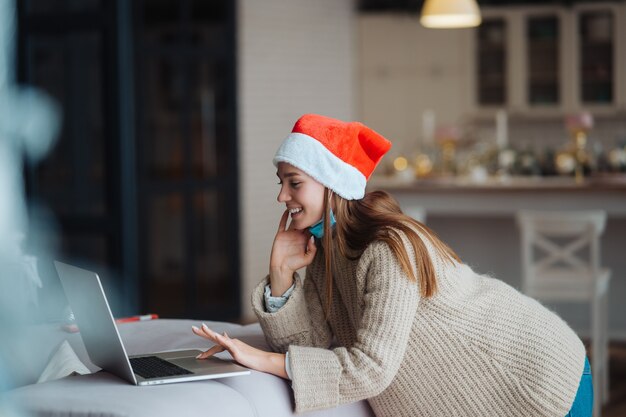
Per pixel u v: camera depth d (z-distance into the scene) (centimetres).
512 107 881
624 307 577
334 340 237
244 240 710
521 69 878
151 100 706
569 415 211
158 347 239
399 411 212
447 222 608
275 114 747
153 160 705
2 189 330
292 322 216
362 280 203
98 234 455
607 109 861
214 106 699
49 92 520
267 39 737
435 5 599
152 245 757
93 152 579
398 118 901
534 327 208
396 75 898
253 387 191
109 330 184
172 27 680
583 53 866
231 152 701
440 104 894
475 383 205
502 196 560
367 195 216
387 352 194
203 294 704
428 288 201
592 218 467
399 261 198
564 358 208
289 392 198
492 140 909
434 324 204
